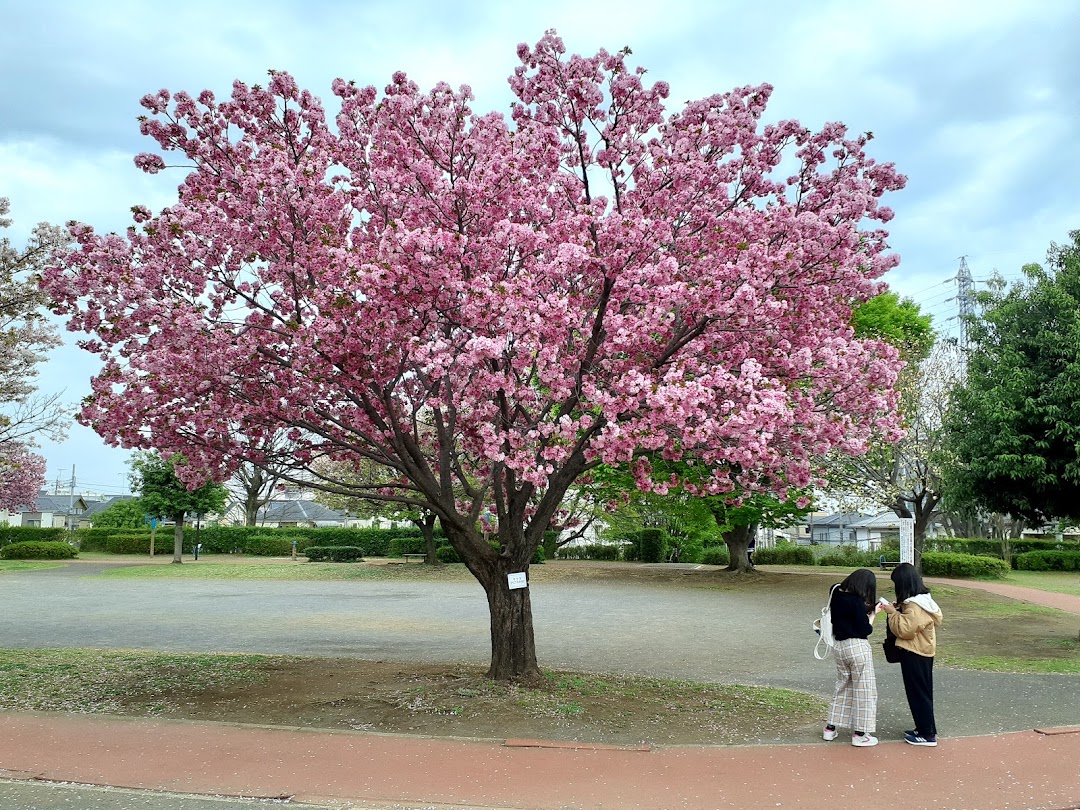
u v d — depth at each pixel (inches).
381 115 334.3
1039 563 1469.0
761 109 337.1
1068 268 585.3
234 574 1188.5
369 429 381.1
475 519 368.5
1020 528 1813.5
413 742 261.3
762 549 1572.3
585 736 272.4
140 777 224.4
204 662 417.4
